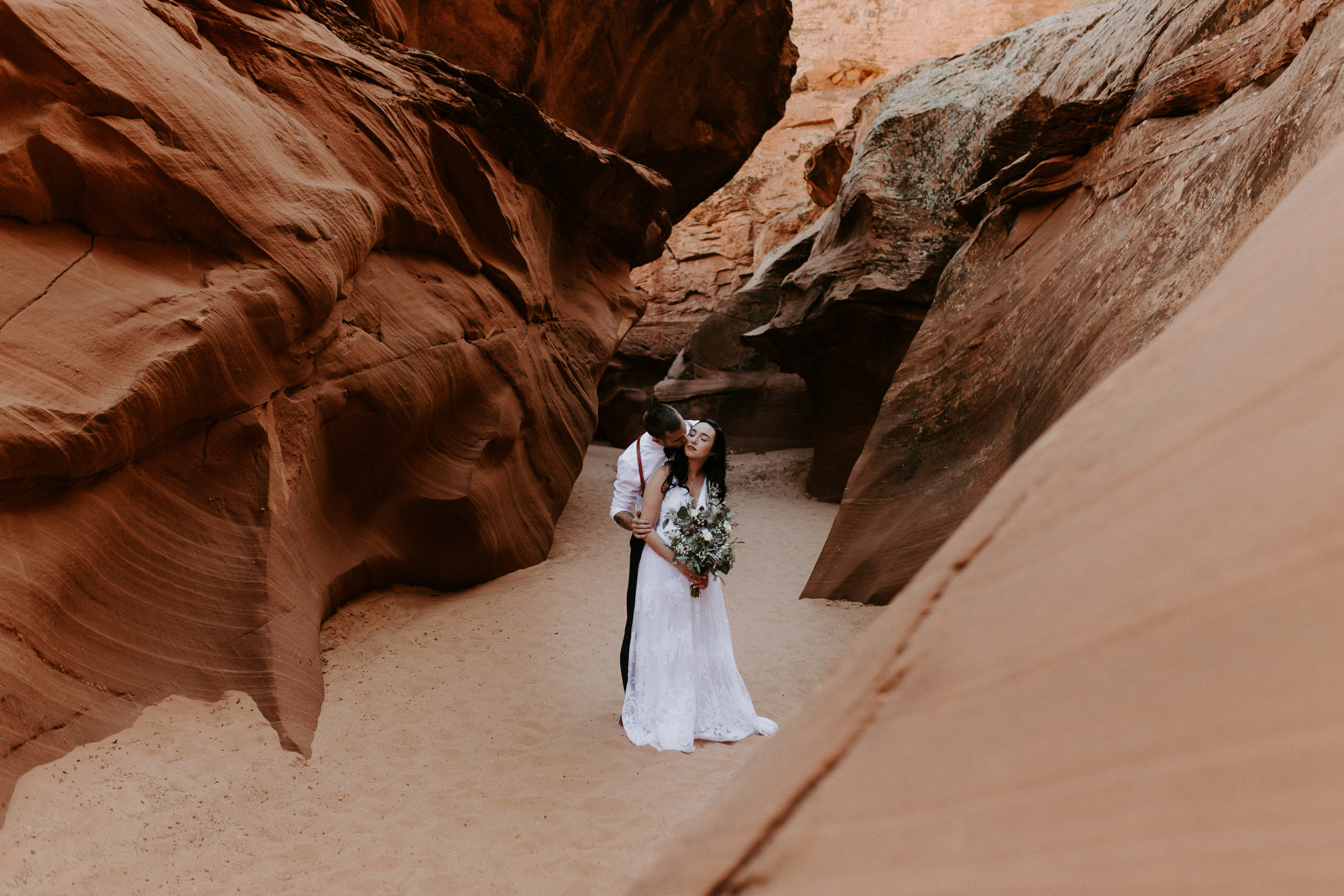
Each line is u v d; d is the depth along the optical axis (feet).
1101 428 1.65
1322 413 1.20
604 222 35.65
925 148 41.75
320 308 17.33
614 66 42.09
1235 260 2.16
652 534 14.15
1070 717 1.07
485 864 10.29
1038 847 0.94
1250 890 0.71
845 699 1.42
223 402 15.21
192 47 17.31
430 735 14.42
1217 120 16.76
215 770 11.99
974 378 23.57
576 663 18.85
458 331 24.09
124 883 9.38
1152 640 1.07
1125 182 19.62
